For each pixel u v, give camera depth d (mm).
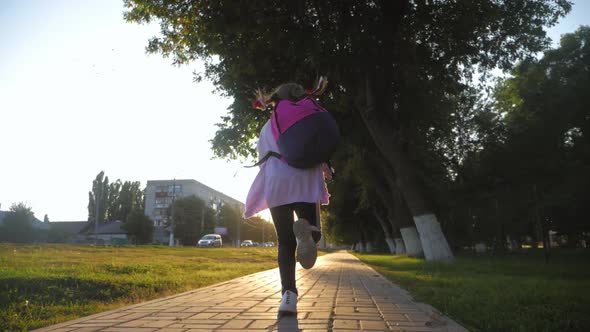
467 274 10188
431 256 16172
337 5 14609
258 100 4332
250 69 15430
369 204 34000
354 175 28062
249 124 19625
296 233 3477
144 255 21188
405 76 16953
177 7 14672
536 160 29531
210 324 3555
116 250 26109
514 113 33156
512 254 27344
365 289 6828
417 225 16609
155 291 8008
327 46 14297
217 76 18531
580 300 5355
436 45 17875
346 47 14875
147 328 3406
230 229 106438
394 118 17250
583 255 22844
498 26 17516
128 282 8109
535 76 30766
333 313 4160
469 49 17359
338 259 26266
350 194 36719
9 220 62844
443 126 24531
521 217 24797
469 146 31297
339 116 20938
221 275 11133
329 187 34000
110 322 3688
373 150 22422
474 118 31062
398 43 15336
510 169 29984
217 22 13633
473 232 29781
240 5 13266
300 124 3732
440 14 16078
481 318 4098
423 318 3893
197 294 5895
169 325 3521
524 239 44281
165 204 123188
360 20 14477
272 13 13922
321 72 15375
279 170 3764
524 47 18297
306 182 3773
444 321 3691
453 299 5230
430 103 20078
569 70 32156
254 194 3969
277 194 3740
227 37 15148
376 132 16844
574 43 32188
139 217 80375
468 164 31062
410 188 16625
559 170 28734
